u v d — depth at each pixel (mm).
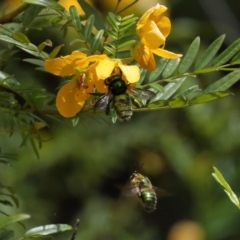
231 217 10164
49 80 10992
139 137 11391
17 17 5312
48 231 4223
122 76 4609
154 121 11500
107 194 12492
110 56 4523
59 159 11289
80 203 12336
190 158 10727
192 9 12836
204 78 10672
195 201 10695
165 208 12469
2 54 5320
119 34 4391
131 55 4414
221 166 10516
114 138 11508
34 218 11039
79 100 4418
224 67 4734
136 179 6012
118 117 4637
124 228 11648
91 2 7977
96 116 5281
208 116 10656
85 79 4332
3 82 4500
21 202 10609
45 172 11508
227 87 4727
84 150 11398
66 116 4426
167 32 4555
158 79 5273
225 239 10219
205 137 10711
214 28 12008
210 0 12422
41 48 4379
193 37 11656
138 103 4812
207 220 10305
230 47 4699
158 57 5125
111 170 12016
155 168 11633
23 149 10711
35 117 4793
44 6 4801
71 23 4711
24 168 10812
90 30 4535
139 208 11953
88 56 4367
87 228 11484
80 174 11648
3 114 5035
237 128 10633
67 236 11250
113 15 4395
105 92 4598
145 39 4363
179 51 11523
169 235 11195
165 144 11102
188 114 10727
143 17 4379
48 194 11695
